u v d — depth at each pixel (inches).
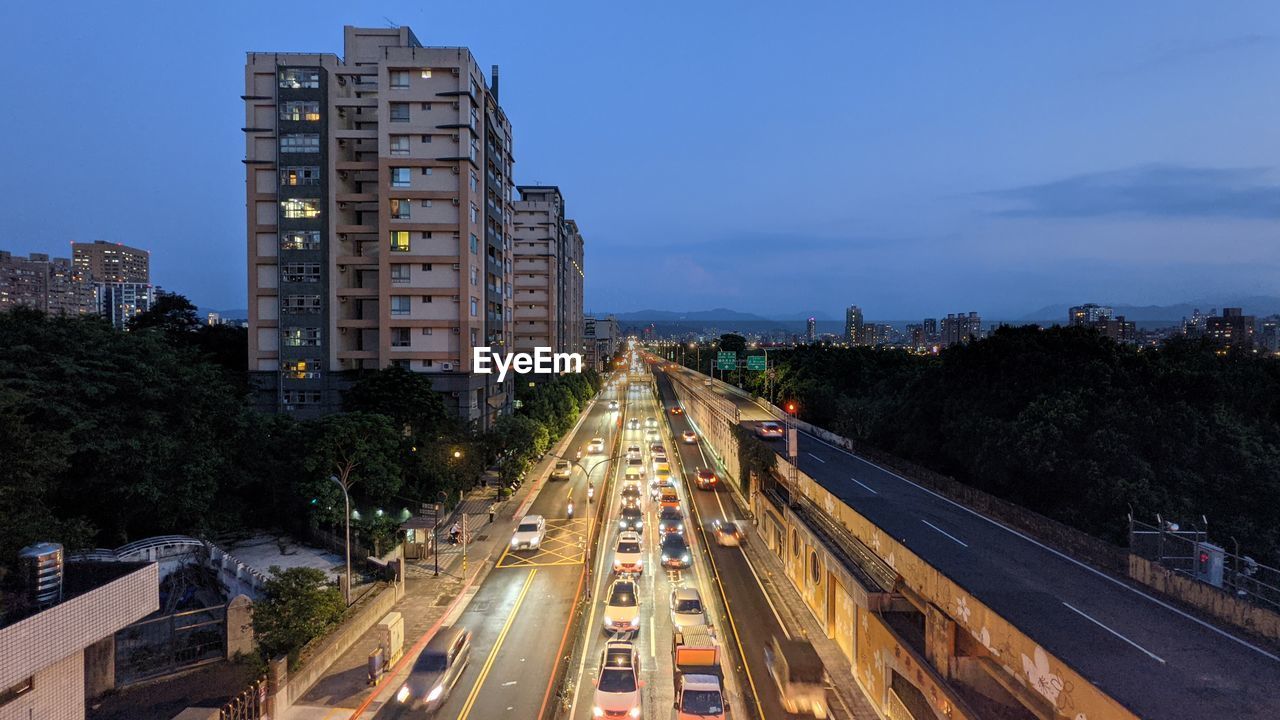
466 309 2357.3
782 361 4256.9
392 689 930.7
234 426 1625.2
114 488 1277.1
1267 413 1823.3
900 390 3122.5
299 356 2358.5
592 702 917.8
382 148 2335.1
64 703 550.3
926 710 796.0
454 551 1577.3
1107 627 717.3
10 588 568.4
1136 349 1847.9
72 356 1327.5
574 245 5502.0
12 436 983.6
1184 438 1529.3
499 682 969.5
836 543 1159.0
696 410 3671.3
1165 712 544.1
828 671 1021.8
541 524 1667.1
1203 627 718.5
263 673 880.3
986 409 1849.2
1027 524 1130.0
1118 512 1432.1
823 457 1950.1
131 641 958.4
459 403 2362.2
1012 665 676.1
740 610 1245.1
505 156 3031.5
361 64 2428.6
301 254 2356.1
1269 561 1391.5
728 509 1975.9
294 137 2349.9
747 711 893.2
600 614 1226.6
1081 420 1566.2
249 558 1446.9
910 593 925.8
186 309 2797.7
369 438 1644.9
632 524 1750.7
